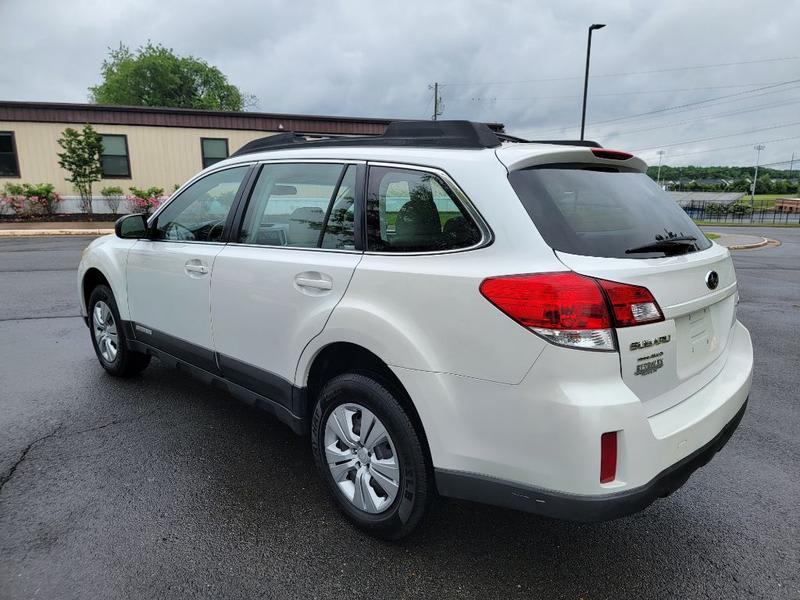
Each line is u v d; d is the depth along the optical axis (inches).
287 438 144.9
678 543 104.4
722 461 136.1
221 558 97.7
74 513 109.9
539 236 82.4
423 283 90.1
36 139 762.8
